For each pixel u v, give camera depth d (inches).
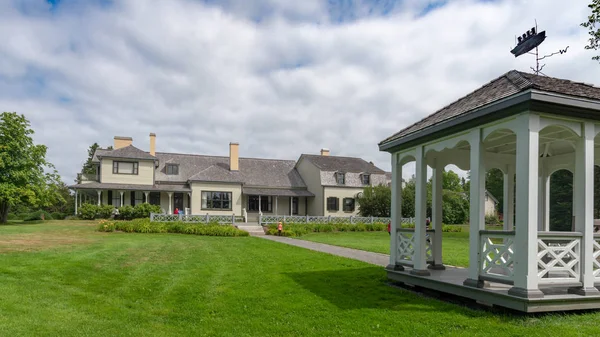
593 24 633.6
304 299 288.8
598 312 240.4
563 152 347.3
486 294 250.2
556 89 229.1
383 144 374.9
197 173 1478.8
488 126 259.6
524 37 300.5
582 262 240.7
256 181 1573.6
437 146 310.7
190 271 407.8
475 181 268.1
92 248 566.6
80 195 1451.8
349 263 465.4
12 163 1173.1
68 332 218.7
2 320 231.5
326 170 1544.0
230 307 270.2
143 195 1398.9
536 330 206.5
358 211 1540.4
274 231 1020.5
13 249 511.8
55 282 336.2
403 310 257.4
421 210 323.9
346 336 210.7
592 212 243.0
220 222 1191.6
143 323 237.9
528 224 225.6
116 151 1398.9
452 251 618.5
